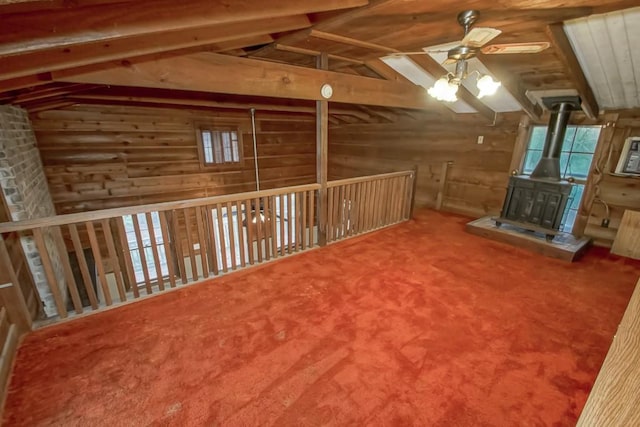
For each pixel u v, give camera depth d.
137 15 1.38
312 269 3.23
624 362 0.51
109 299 2.52
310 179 7.75
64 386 1.75
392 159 6.63
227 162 6.16
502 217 4.34
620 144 3.71
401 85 4.12
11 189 2.50
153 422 1.55
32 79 1.93
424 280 3.01
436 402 1.68
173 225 2.74
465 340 2.17
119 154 4.98
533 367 1.93
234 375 1.84
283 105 5.35
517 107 4.41
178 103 4.51
